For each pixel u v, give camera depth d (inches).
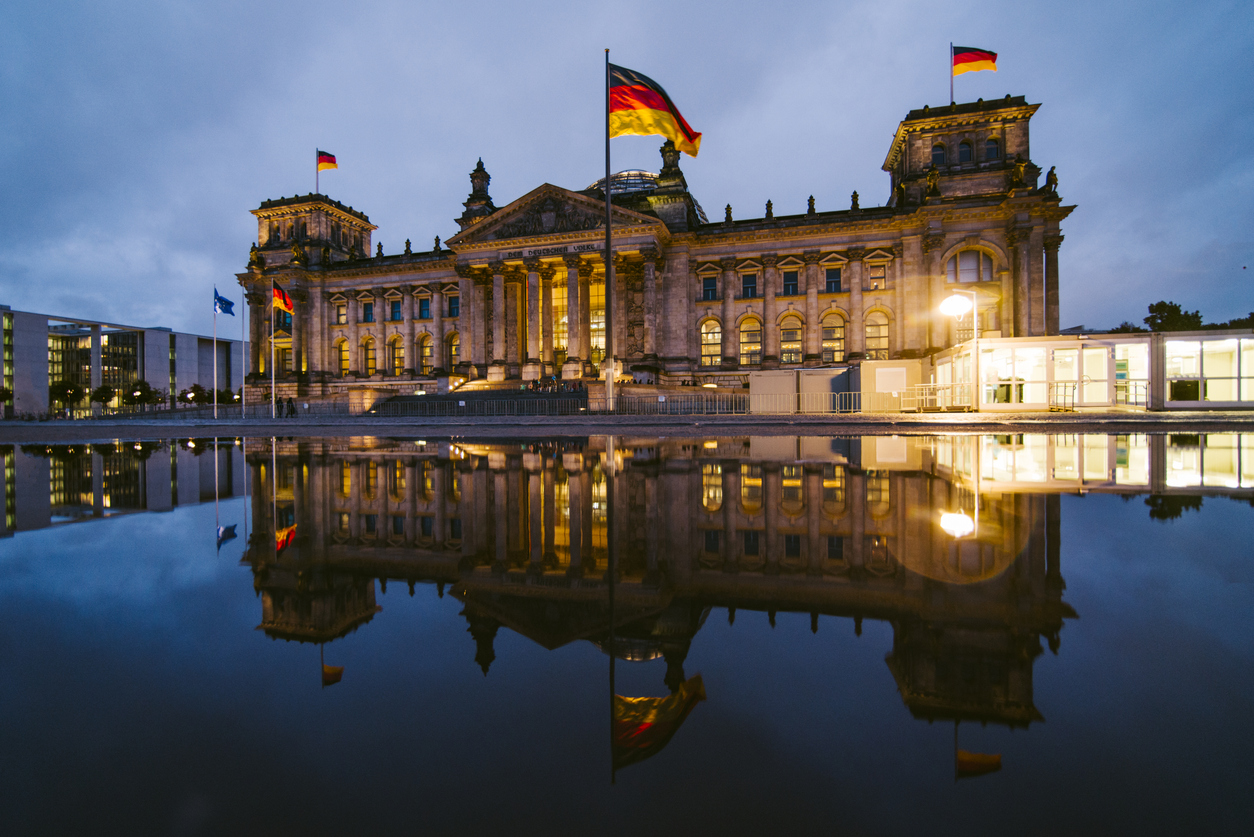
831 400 1865.2
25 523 221.8
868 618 112.5
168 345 5034.5
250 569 159.0
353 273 3063.5
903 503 246.1
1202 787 56.4
